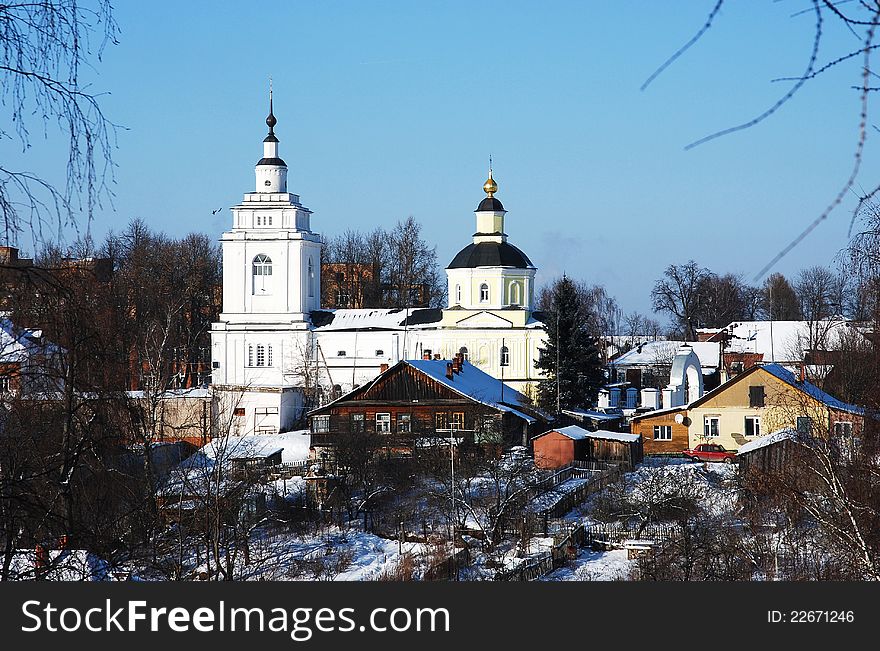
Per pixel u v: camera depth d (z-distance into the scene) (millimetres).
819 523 34656
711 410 77062
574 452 72438
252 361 121438
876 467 31328
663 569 42062
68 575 24219
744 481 48219
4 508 18578
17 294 16438
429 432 71188
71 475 22719
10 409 22969
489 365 119500
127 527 31594
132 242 118625
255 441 70875
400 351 120562
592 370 102938
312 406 90938
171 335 101750
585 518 56719
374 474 61531
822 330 85938
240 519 44812
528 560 45719
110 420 24078
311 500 57281
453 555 47375
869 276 26188
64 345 20016
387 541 52594
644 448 78562
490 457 67062
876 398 34281
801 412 58000
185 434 74562
